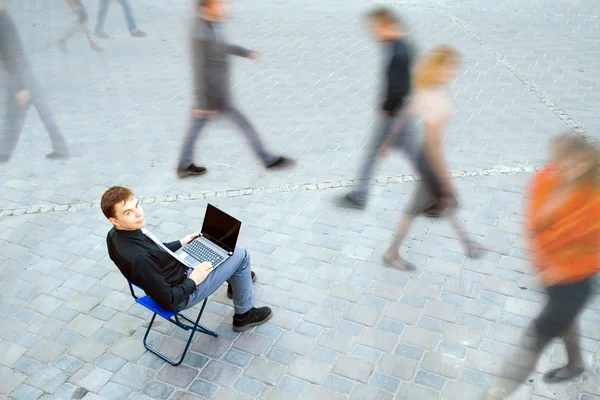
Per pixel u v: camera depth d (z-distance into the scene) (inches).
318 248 166.1
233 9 244.8
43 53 197.5
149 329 137.6
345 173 186.2
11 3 191.2
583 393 118.7
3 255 170.7
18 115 198.1
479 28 254.2
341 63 217.8
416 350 133.9
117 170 194.4
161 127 199.3
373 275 155.3
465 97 208.4
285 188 185.2
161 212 183.3
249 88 203.0
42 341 142.0
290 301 150.0
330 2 262.5
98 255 170.6
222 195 187.2
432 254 157.2
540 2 296.5
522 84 215.6
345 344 137.1
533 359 125.1
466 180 169.6
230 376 130.7
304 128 193.5
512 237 156.9
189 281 121.9
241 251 136.0
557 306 118.6
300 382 128.4
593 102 207.8
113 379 131.4
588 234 107.7
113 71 198.8
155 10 200.2
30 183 196.2
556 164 107.8
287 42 224.1
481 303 143.1
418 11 263.3
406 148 154.4
